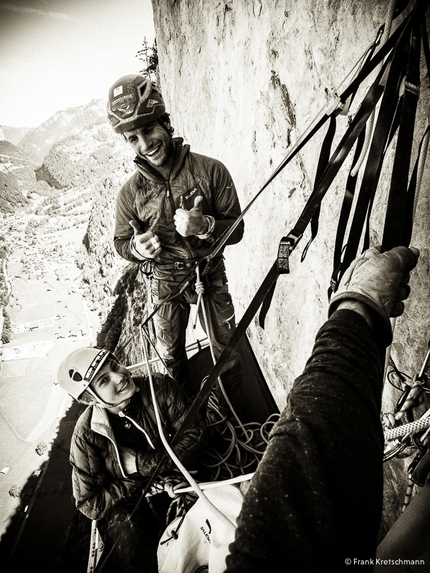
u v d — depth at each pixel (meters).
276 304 2.35
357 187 1.32
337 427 0.36
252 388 2.53
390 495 1.31
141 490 1.81
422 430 0.77
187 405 1.87
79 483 1.77
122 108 1.49
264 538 0.31
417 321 1.01
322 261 1.68
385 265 0.52
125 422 1.81
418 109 0.85
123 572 1.66
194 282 1.92
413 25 0.63
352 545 0.31
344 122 1.38
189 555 1.47
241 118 3.04
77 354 1.66
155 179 1.75
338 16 1.31
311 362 0.45
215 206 1.88
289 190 2.09
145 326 1.83
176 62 5.82
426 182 0.86
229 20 2.96
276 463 0.35
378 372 0.44
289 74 1.91
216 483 1.44
